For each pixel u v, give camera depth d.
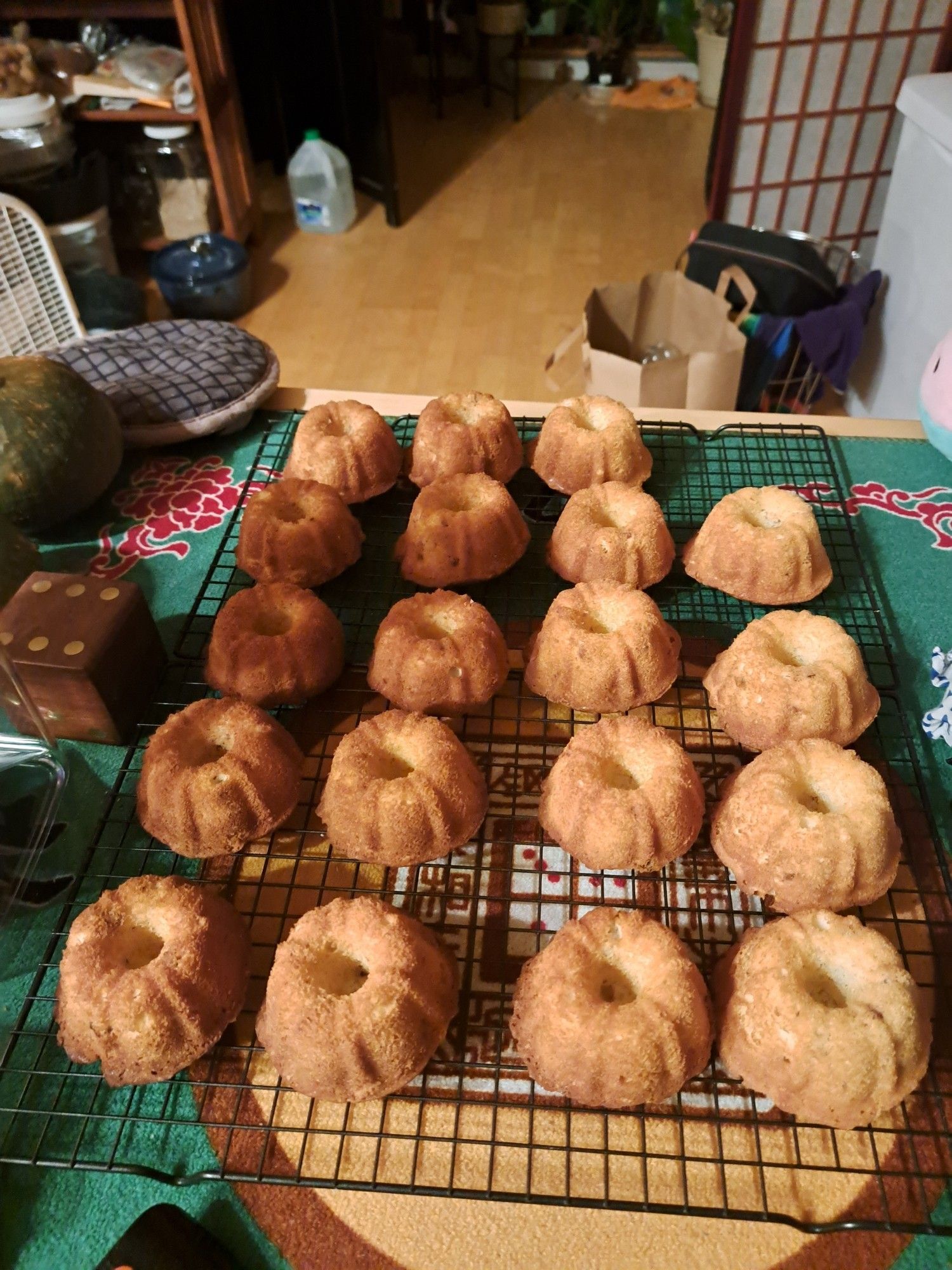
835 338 1.93
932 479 1.37
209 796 0.91
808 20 2.12
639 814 0.88
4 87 2.31
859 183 2.48
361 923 0.81
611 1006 0.76
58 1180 0.76
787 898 0.86
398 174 3.41
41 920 0.91
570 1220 0.74
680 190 3.29
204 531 1.32
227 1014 0.81
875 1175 0.75
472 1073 0.80
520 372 2.53
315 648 1.05
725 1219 0.70
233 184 2.79
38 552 1.19
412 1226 0.73
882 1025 0.73
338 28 2.77
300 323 2.72
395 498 1.34
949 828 0.96
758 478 1.37
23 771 1.00
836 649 1.01
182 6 2.36
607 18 3.72
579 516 1.18
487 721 1.06
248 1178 0.73
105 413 1.28
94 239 2.59
